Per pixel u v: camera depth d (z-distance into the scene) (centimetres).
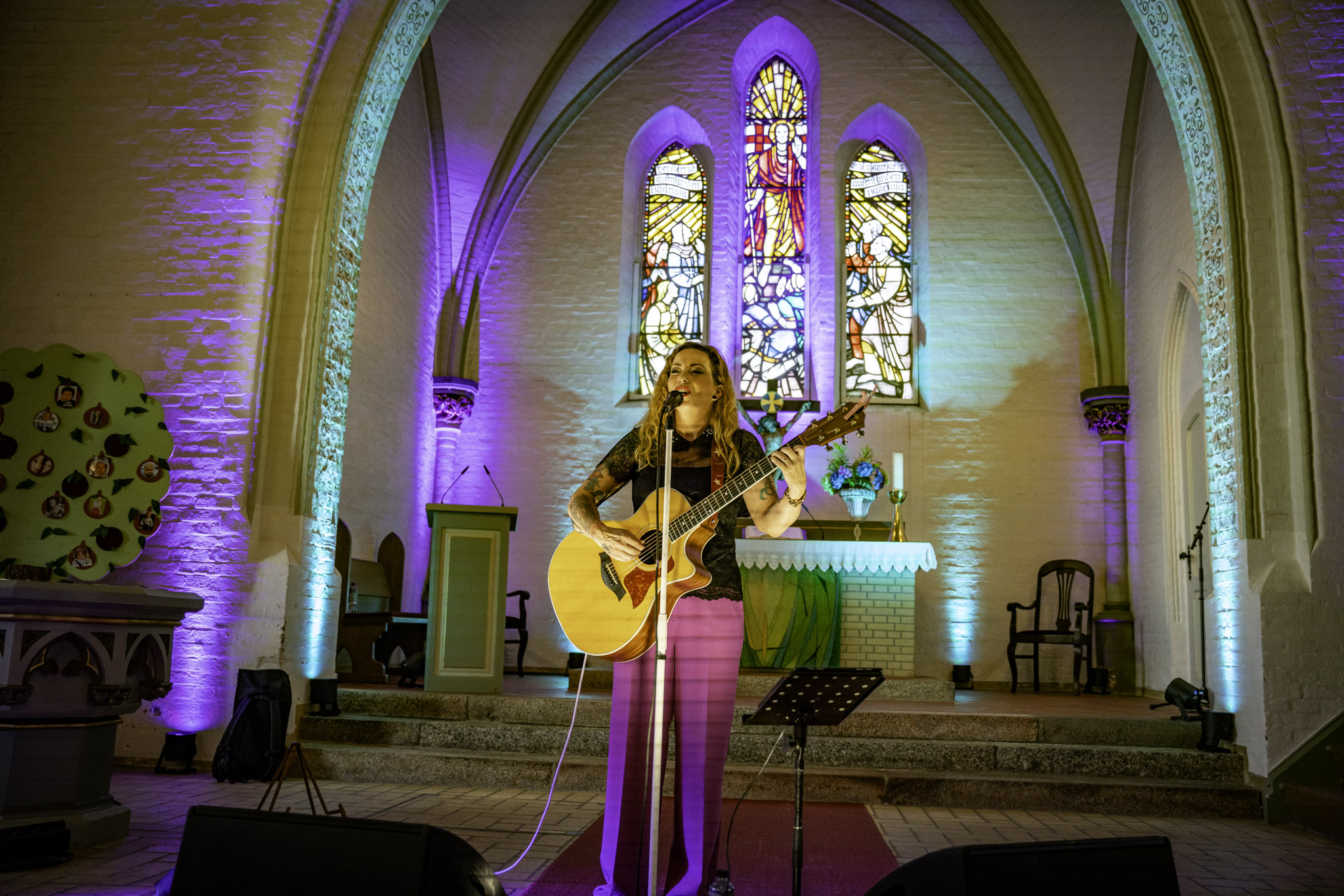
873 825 474
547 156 1138
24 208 693
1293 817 526
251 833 212
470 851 211
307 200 679
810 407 1041
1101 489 1024
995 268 1070
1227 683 598
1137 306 997
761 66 1177
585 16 1051
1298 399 582
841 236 1124
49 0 719
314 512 662
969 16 1025
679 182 1158
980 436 1042
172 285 674
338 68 693
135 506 638
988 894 197
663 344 1120
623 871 305
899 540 834
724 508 309
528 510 1073
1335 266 591
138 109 699
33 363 650
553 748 587
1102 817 525
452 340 1089
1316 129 602
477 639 659
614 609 306
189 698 617
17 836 355
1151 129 947
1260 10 615
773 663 752
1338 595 560
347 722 609
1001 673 1002
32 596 366
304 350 664
